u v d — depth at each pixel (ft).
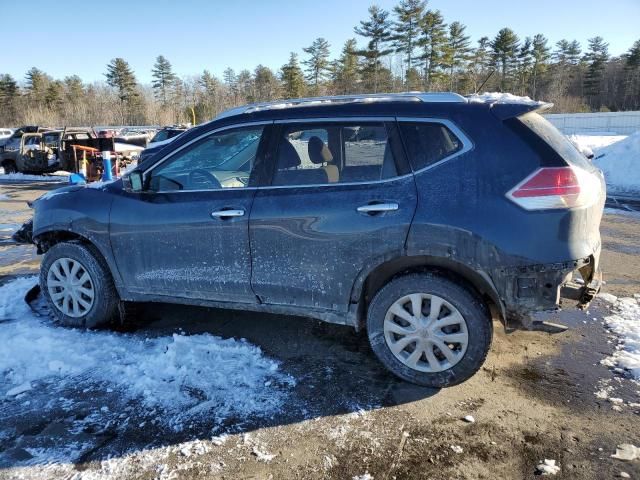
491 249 9.94
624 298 15.90
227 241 12.03
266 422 9.91
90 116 267.80
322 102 11.92
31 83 284.61
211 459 8.91
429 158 10.54
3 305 15.89
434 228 10.21
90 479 8.44
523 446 9.08
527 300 9.98
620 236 24.52
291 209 11.34
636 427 9.53
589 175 10.43
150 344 13.16
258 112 12.16
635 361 11.79
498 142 10.14
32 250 23.75
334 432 9.59
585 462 8.64
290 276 11.62
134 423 9.91
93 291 13.85
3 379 11.55
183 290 12.87
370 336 11.25
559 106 210.18
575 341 13.05
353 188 11.02
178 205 12.57
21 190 50.93
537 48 219.00
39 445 9.28
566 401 10.42
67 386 11.21
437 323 10.68
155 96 284.82
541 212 9.75
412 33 194.90
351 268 11.03
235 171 12.81
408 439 9.35
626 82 242.37
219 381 11.32
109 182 14.21
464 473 8.46
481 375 11.53
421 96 11.24
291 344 13.17
